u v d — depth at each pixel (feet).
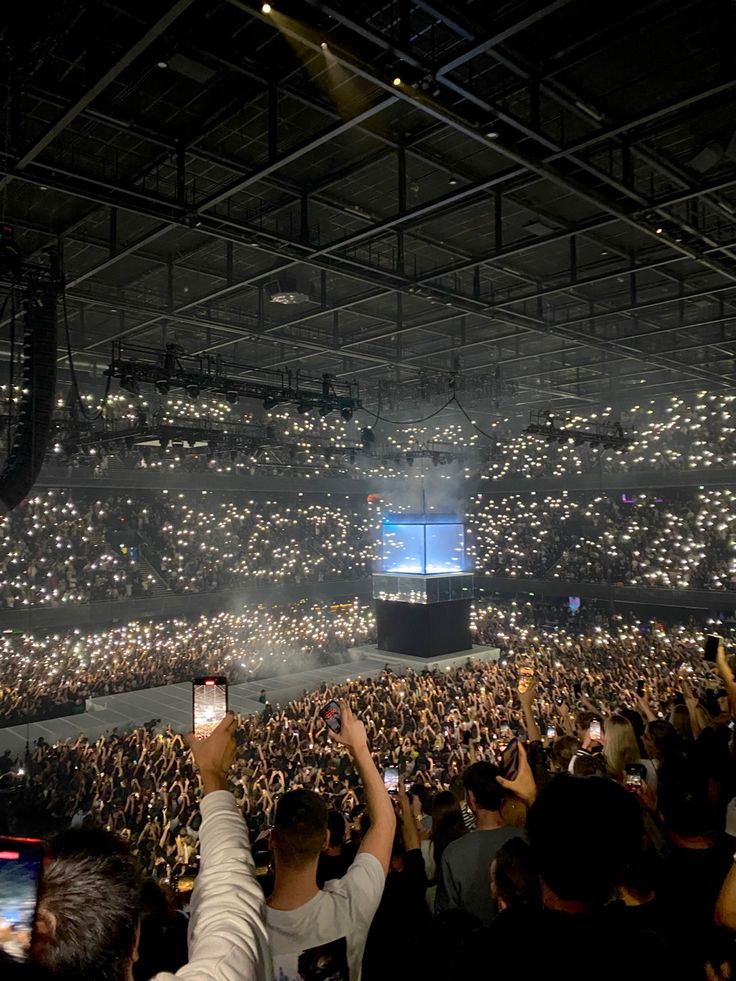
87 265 61.98
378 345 89.35
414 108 38.55
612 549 130.00
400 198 42.14
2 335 76.59
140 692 94.32
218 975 4.50
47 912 4.06
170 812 44.60
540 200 50.21
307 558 145.38
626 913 6.19
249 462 124.57
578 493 140.26
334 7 26.25
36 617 106.22
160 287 68.18
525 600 143.64
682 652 88.84
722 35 29.81
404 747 50.88
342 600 148.66
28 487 37.37
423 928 11.66
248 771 48.96
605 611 133.28
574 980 5.56
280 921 7.54
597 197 43.32
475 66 34.58
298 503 152.56
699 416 121.90
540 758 18.60
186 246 57.93
